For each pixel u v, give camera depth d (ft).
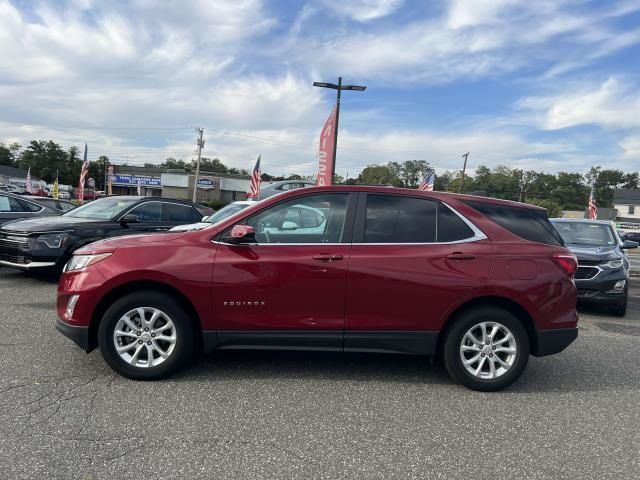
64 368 14.28
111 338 13.42
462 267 13.83
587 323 25.05
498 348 14.11
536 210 15.16
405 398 13.43
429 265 13.74
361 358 16.66
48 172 331.36
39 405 11.81
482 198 14.98
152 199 31.04
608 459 10.50
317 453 10.21
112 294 13.75
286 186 55.52
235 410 12.09
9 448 9.81
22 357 15.03
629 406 13.55
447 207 14.52
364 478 9.35
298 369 15.30
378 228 14.16
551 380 15.51
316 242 13.93
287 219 14.19
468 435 11.37
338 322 13.67
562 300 14.17
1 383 13.03
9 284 26.71
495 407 13.12
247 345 13.76
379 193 14.53
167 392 12.97
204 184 231.50
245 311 13.56
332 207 14.34
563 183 314.35
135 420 11.28
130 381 13.56
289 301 13.57
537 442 11.17
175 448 10.12
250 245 13.76
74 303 13.50
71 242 26.61
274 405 12.51
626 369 16.92
